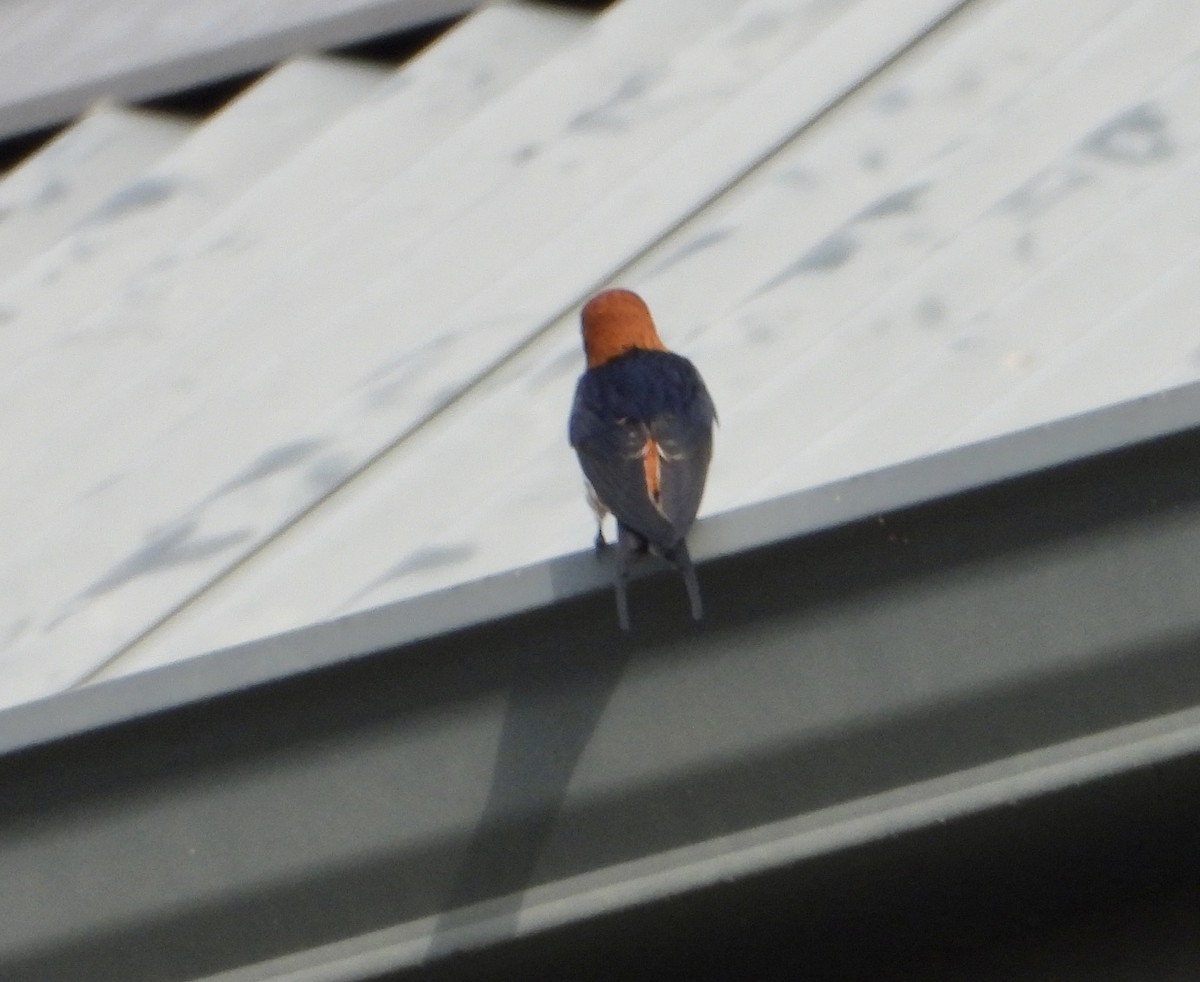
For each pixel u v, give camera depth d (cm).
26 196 1620
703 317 1153
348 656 822
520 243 1302
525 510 1031
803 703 837
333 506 1104
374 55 1667
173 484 1168
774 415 1031
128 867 861
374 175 1441
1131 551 826
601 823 851
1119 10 1300
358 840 852
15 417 1302
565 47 1522
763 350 1094
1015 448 807
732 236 1219
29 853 865
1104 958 930
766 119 1333
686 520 813
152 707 832
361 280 1324
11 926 872
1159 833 901
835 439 995
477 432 1118
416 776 845
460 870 857
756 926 912
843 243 1161
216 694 828
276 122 1584
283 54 1683
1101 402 949
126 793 853
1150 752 844
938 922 930
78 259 1482
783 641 830
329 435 1163
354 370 1228
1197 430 806
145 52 1767
